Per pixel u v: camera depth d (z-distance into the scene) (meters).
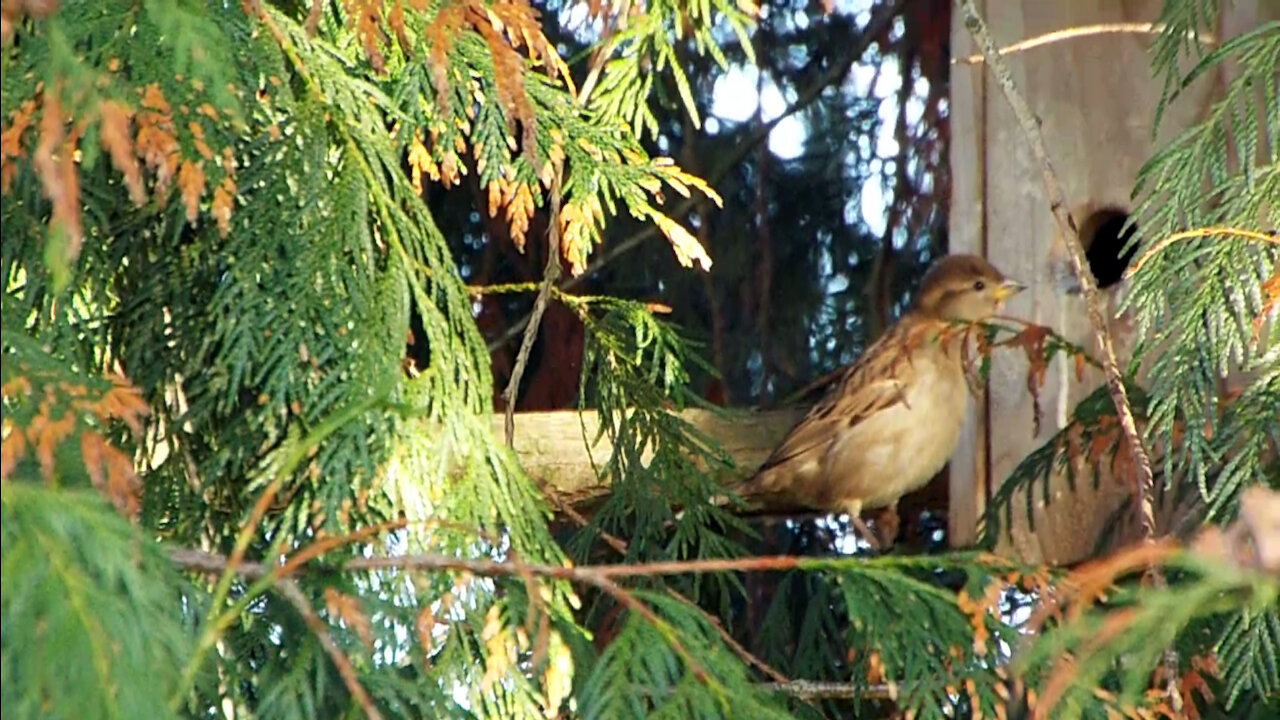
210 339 6.70
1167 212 7.59
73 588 4.76
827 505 10.51
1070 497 9.49
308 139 6.88
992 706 6.36
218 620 5.20
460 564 6.04
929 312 10.20
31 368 5.46
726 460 9.18
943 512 11.58
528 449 9.51
